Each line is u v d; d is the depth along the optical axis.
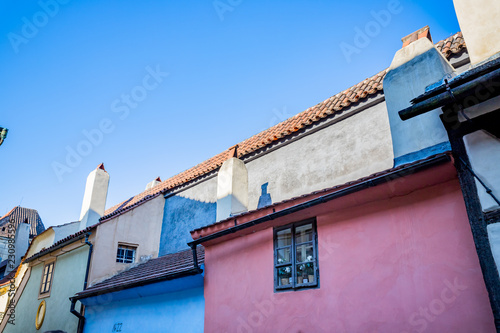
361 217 6.10
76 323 11.81
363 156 9.02
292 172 10.50
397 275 5.42
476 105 4.70
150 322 9.47
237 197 10.71
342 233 6.25
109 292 10.70
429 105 4.74
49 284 14.22
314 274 6.41
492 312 4.45
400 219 5.62
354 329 5.62
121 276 12.20
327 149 9.86
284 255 7.07
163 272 9.68
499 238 4.28
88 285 11.98
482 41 5.69
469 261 4.79
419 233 5.37
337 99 10.55
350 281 5.90
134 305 10.23
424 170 5.20
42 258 15.19
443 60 6.81
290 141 10.86
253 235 7.71
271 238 7.34
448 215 5.15
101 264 12.48
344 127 9.69
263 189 11.13
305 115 11.47
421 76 6.68
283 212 6.62
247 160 11.96
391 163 8.41
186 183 13.92
